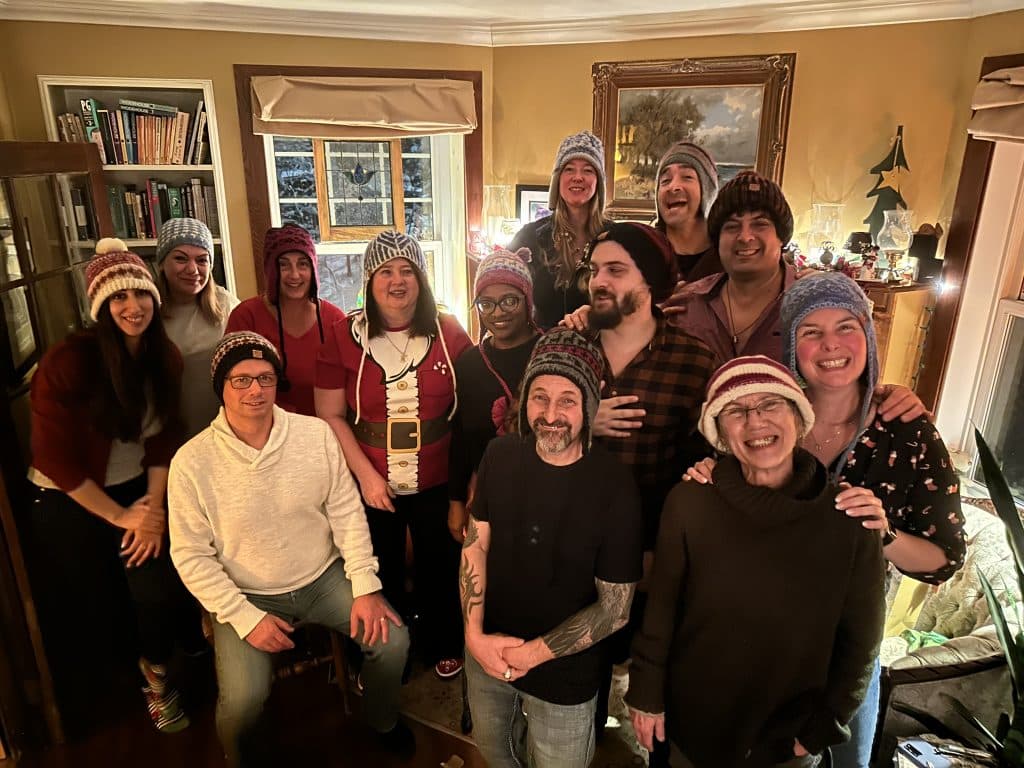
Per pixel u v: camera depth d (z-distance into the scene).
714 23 3.19
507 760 1.59
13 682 1.88
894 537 1.27
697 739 1.31
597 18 3.33
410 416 1.90
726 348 1.69
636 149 3.53
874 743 1.79
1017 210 2.64
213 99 3.26
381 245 1.79
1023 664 1.58
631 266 1.43
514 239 2.26
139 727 2.03
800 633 1.18
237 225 3.46
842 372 1.25
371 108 3.44
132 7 2.99
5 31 2.95
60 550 1.89
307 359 2.30
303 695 2.15
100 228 2.60
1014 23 2.53
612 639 1.54
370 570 1.79
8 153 2.04
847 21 2.95
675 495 1.27
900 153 2.94
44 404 1.76
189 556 1.66
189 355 2.28
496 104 3.74
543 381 1.30
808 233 3.24
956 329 2.88
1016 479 2.75
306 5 3.01
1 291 1.95
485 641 1.44
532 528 1.38
